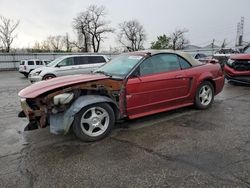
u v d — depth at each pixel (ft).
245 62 29.48
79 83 13.16
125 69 15.37
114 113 14.42
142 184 9.12
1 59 103.14
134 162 10.82
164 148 12.16
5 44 167.53
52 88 12.62
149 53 16.05
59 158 11.46
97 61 44.45
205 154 11.33
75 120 12.87
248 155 11.12
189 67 17.99
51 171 10.30
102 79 13.84
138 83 14.83
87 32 214.28
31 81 43.93
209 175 9.52
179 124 15.70
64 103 12.69
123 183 9.24
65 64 42.11
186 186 8.87
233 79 30.89
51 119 13.02
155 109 16.12
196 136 13.58
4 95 30.40
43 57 111.45
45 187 9.18
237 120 16.29
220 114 17.76
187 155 11.29
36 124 13.48
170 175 9.64
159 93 15.90
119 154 11.67
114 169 10.27
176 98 17.03
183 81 17.20
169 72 16.53
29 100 13.08
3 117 19.08
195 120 16.43
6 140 14.06
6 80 57.00
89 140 13.25
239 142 12.59
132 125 15.74
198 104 18.58
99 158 11.32
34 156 11.78
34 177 9.88
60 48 227.40
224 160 10.69
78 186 9.16
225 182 9.02
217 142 12.66
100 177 9.71
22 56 107.24
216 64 20.26
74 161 11.10
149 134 14.12
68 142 13.38
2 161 11.36
